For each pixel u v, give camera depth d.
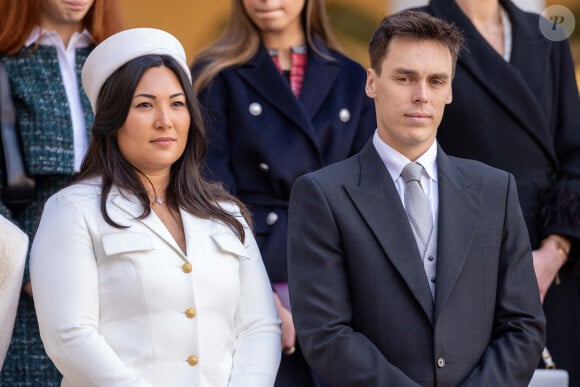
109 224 12.58
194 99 13.32
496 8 17.19
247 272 13.30
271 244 15.98
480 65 16.58
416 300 12.97
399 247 13.09
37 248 12.61
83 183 12.98
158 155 12.91
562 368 16.61
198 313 12.61
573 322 16.69
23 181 15.57
